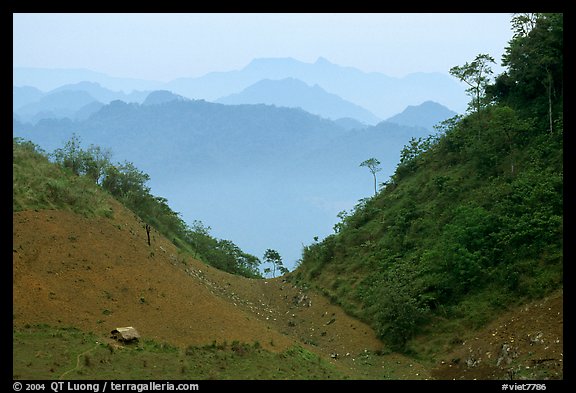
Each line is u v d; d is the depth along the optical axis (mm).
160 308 22156
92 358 17328
